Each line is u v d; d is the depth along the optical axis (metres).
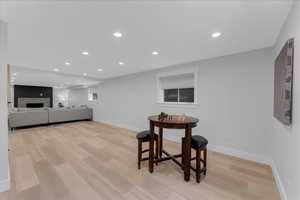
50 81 6.90
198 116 3.38
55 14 1.54
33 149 3.19
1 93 1.75
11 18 1.61
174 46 2.46
